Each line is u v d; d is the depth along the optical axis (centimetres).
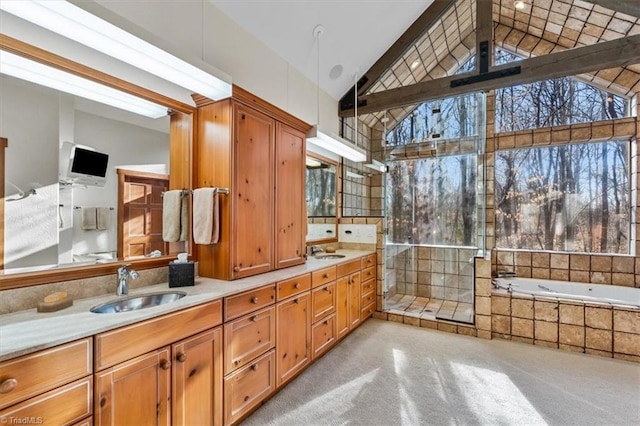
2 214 152
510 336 326
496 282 379
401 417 197
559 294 335
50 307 142
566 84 388
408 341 322
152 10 189
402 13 351
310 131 295
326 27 306
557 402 214
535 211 405
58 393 111
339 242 436
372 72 404
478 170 402
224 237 211
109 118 194
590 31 346
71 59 161
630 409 206
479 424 191
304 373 253
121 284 173
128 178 202
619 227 366
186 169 224
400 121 449
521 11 374
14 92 157
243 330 191
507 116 415
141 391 136
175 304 154
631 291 340
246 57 264
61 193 173
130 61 150
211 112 219
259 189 236
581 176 384
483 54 341
